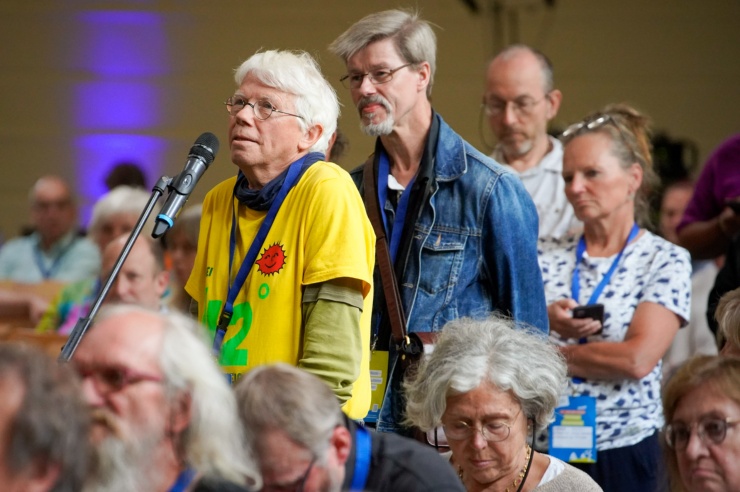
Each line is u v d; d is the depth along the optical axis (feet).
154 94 53.72
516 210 23.02
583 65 52.80
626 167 26.23
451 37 52.26
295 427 13.98
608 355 24.75
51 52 54.39
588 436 24.49
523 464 18.69
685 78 52.75
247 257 19.38
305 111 19.62
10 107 54.08
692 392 15.98
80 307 31.60
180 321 13.69
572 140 26.50
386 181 23.65
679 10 52.95
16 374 10.71
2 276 39.60
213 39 53.83
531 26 52.85
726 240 29.60
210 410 13.14
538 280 23.22
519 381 18.13
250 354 18.93
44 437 10.59
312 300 18.78
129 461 12.85
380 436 16.26
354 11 52.80
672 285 25.53
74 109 54.13
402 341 22.33
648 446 25.00
